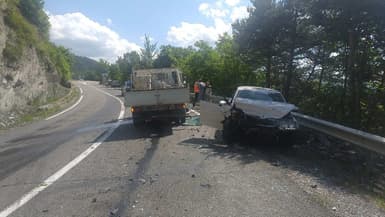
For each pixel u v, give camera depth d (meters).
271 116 9.97
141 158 8.49
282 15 24.78
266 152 9.15
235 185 6.18
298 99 26.34
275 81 30.02
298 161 8.12
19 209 5.23
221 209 5.04
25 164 8.25
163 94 13.93
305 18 22.78
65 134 12.95
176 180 6.53
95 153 9.22
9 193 6.03
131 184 6.32
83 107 26.56
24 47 25.91
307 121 10.79
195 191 5.86
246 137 10.96
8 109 21.64
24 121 18.33
